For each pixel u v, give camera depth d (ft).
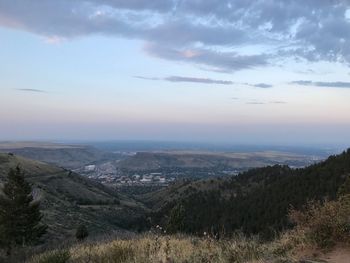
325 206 27.35
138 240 40.04
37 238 137.39
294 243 26.58
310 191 140.77
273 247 27.17
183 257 28.94
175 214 58.65
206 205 250.98
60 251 39.68
